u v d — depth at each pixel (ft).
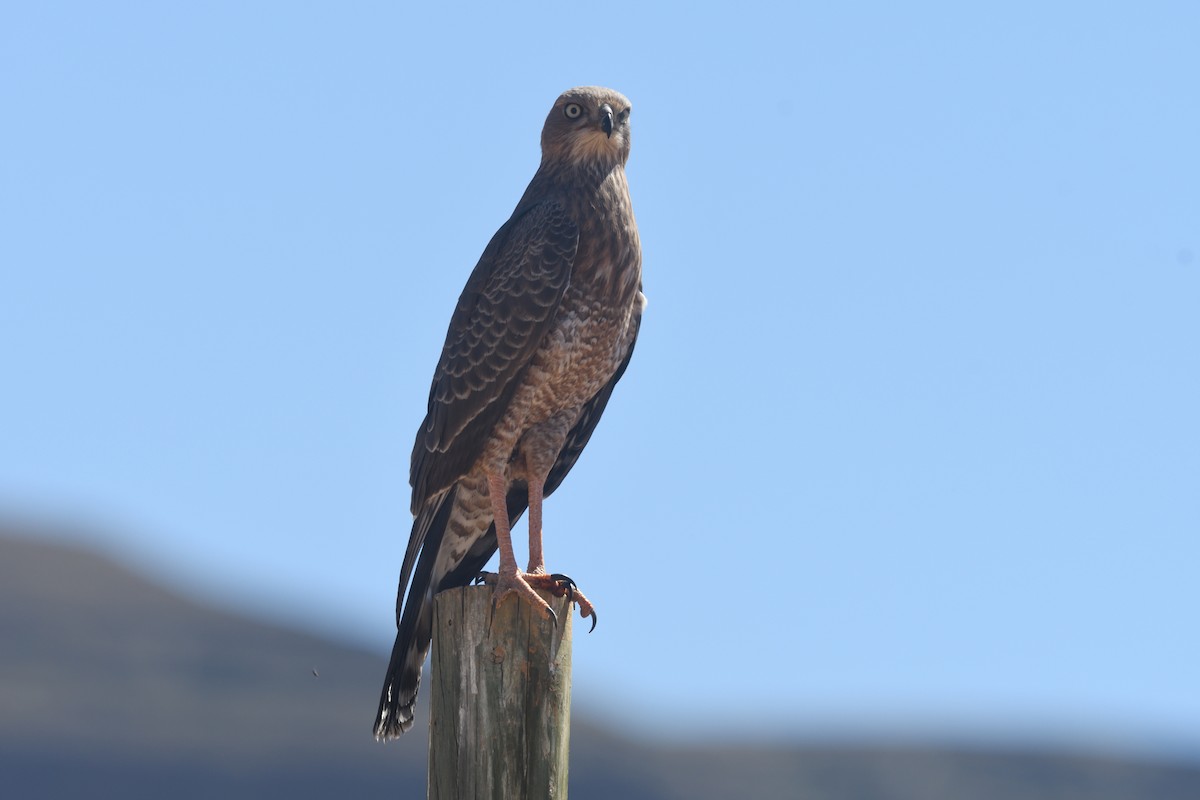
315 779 173.17
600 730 190.49
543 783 25.00
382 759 179.42
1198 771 185.06
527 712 25.09
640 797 172.76
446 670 25.46
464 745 25.16
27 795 165.48
